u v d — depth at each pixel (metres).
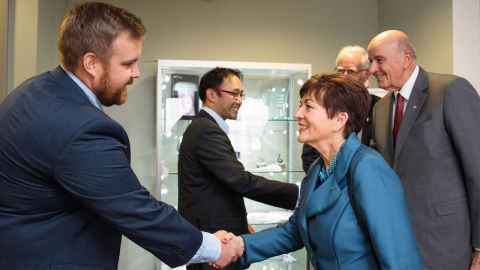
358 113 1.35
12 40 2.62
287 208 2.16
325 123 1.34
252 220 3.16
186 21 3.52
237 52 3.56
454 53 2.79
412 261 1.17
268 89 3.31
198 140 2.12
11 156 1.09
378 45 1.93
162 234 1.23
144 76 3.48
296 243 1.54
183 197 2.21
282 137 3.29
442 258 1.78
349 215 1.23
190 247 1.30
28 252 1.10
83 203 1.11
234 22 3.57
